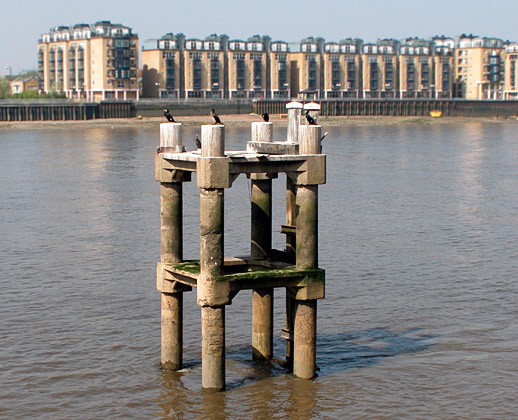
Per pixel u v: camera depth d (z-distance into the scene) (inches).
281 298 1466.5
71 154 4650.6
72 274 1665.8
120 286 1569.9
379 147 5442.9
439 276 1643.7
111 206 2588.6
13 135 6441.9
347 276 1643.7
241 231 2102.6
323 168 975.6
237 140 5821.9
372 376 1121.4
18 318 1366.9
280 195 2741.1
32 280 1616.6
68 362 1173.1
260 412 1011.3
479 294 1513.3
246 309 1405.0
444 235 2085.4
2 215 2417.6
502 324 1339.8
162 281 1063.0
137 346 1235.2
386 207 2571.4
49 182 3248.0
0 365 1162.6
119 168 3823.8
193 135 6530.5
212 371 1045.2
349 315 1391.5
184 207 2475.4
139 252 1878.7
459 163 4190.5
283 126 7450.8
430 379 1112.8
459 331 1307.8
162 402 1042.1
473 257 1818.4
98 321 1353.3
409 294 1514.5
